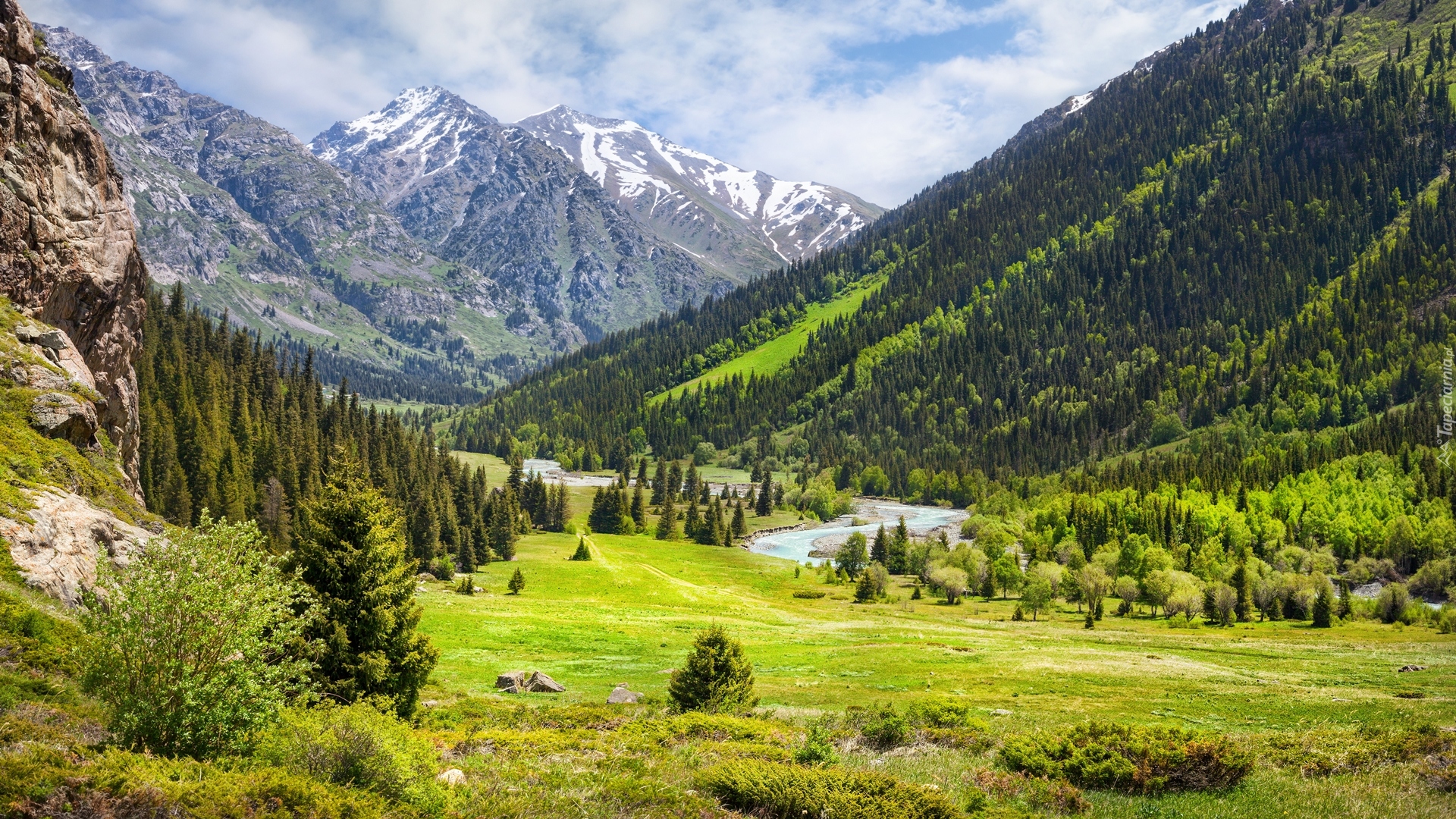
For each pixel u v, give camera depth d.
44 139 57.25
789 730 31.91
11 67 54.78
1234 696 52.91
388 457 157.25
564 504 191.50
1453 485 156.75
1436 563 131.12
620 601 110.50
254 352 177.88
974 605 127.56
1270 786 21.94
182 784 13.23
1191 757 22.36
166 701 15.28
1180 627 106.12
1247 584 113.62
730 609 109.62
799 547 189.62
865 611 115.75
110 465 46.66
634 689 53.72
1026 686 57.62
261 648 16.61
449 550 130.62
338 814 14.07
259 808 13.34
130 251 66.00
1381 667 66.44
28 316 51.25
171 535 16.34
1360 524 149.75
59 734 15.16
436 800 16.30
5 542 28.84
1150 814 19.53
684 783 20.64
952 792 21.14
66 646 22.95
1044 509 186.12
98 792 12.38
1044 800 20.73
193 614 15.57
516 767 20.70
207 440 118.25
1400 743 26.44
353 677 27.19
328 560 27.95
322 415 168.00
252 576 16.83
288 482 122.44
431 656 29.59
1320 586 115.94
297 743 16.30
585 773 20.81
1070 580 131.00
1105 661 70.12
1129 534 152.62
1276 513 167.50
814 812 18.00
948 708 35.22
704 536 188.12
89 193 61.56
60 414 44.28
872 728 30.97
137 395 68.19
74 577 31.28
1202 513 160.00
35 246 54.69
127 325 65.38
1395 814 18.81
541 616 87.06
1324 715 44.69
